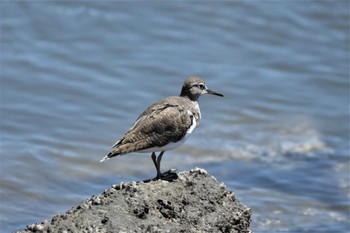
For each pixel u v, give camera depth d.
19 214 18.36
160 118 14.35
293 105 24.45
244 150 22.14
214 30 27.58
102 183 20.14
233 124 23.33
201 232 13.01
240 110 23.94
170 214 12.98
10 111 22.83
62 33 26.59
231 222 13.53
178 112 14.59
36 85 24.05
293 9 28.97
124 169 20.88
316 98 24.83
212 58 26.09
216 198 13.69
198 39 27.05
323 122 23.78
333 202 19.95
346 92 25.25
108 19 27.48
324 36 27.91
